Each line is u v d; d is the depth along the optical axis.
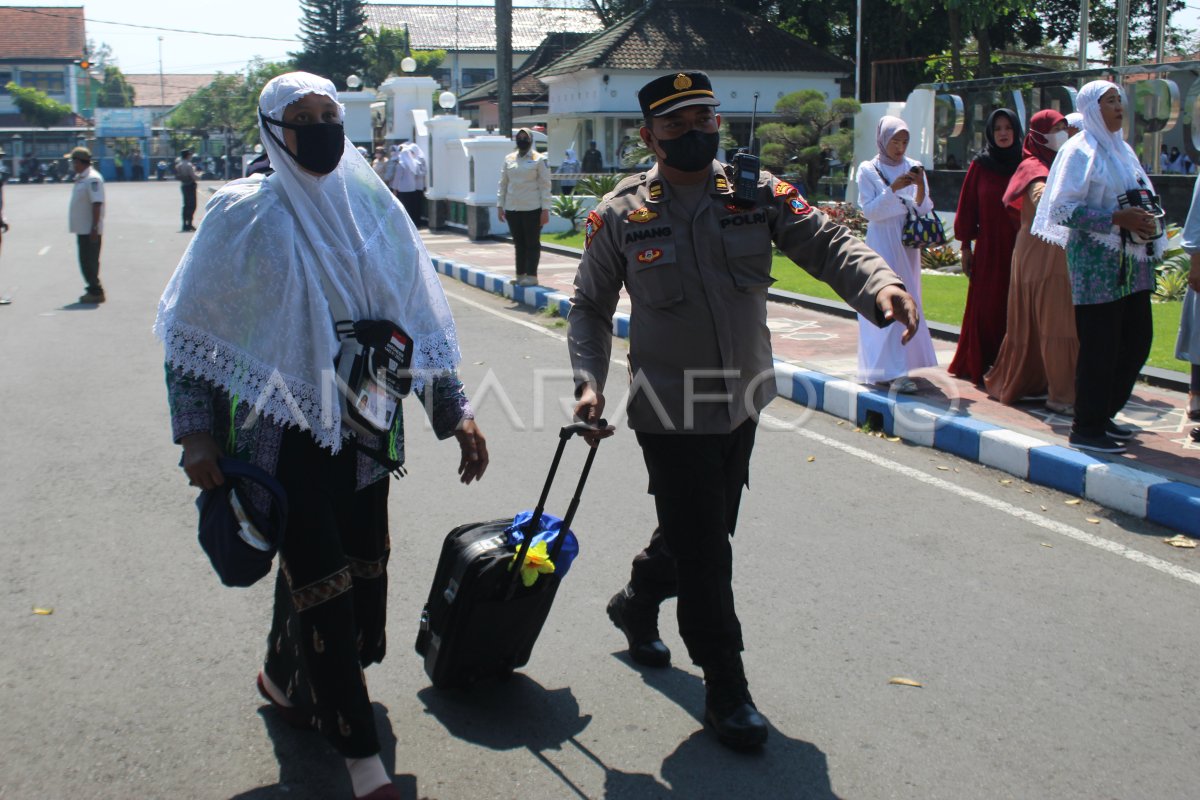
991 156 7.74
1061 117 6.98
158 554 5.24
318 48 64.81
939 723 3.67
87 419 7.96
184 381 3.05
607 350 3.66
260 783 3.35
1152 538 5.36
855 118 23.52
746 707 3.52
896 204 7.59
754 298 3.48
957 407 7.27
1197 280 6.22
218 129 76.69
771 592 4.74
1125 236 5.84
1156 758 3.46
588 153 35.88
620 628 4.18
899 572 4.96
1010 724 3.66
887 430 7.39
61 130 72.88
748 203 3.41
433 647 3.74
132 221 30.06
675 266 3.38
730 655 3.52
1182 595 4.70
